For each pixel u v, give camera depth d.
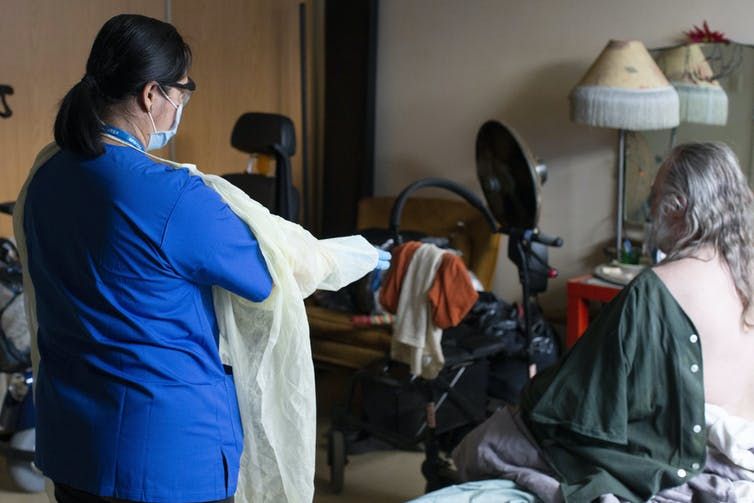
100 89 1.55
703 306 1.90
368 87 4.71
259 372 1.71
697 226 1.93
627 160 4.02
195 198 1.54
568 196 4.26
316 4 4.95
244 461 1.77
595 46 4.09
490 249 4.23
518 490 2.00
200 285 1.61
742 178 1.97
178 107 1.64
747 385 1.98
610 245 4.17
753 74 3.68
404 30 4.66
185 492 1.58
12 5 3.69
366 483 3.31
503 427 2.14
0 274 3.11
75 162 1.56
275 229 1.65
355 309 3.72
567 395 1.95
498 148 3.25
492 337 3.31
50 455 1.63
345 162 4.84
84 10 3.92
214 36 4.44
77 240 1.54
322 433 3.72
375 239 3.86
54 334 1.62
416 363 2.96
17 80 3.74
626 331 1.91
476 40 4.44
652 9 3.92
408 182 4.77
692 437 1.90
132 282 1.52
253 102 4.69
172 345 1.57
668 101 3.57
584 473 1.96
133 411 1.55
